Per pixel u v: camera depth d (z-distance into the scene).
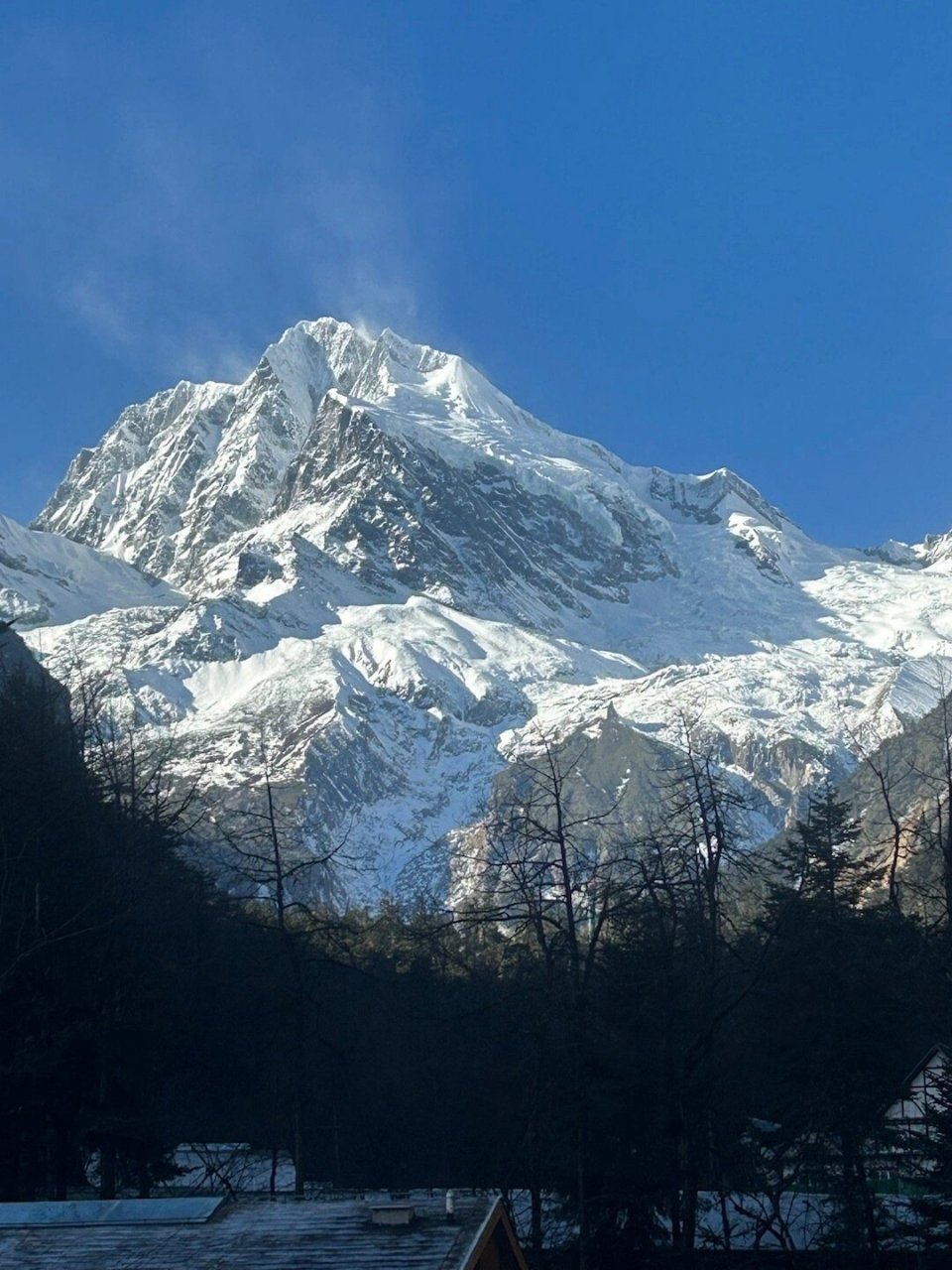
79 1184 58.44
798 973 52.22
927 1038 56.03
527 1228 50.91
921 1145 48.59
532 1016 50.84
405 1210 27.81
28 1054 48.50
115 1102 52.31
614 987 50.16
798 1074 51.47
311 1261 25.81
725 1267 49.34
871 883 60.66
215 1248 26.67
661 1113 48.72
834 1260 48.31
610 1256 49.03
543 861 52.06
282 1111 55.84
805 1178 49.91
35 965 50.78
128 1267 26.02
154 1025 53.56
